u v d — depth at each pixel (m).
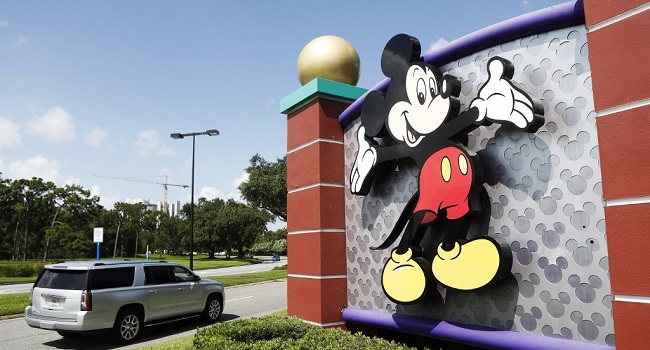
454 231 4.50
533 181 4.07
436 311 4.93
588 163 3.72
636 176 3.10
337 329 5.57
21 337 10.14
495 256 4.11
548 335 3.87
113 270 9.71
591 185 3.69
